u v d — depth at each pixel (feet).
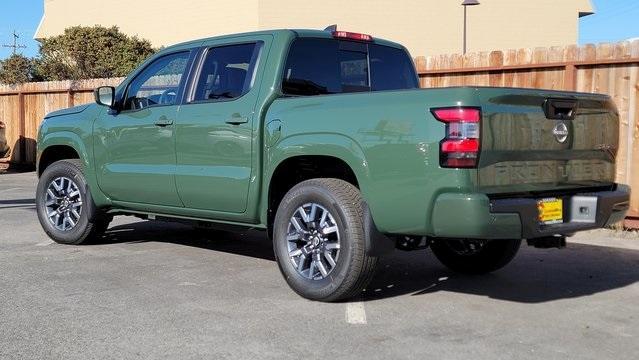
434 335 15.14
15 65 74.18
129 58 78.18
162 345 14.33
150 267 21.40
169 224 29.99
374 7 98.68
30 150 54.03
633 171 27.27
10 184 44.96
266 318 16.17
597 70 27.84
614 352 14.25
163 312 16.60
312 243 17.54
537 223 15.64
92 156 23.41
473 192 14.83
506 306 17.52
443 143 14.92
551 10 109.81
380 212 16.12
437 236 15.46
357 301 17.72
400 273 21.22
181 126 20.40
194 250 24.21
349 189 16.99
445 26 103.86
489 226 14.83
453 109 14.85
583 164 17.33
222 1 94.84
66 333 15.05
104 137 22.95
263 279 19.93
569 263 22.66
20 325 15.56
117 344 14.37
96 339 14.67
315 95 18.94
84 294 18.15
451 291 18.99
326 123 17.04
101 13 108.88
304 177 19.26
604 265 22.36
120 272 20.67
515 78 30.01
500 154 15.26
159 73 22.07
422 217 15.38
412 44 102.06
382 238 16.60
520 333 15.37
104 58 77.41
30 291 18.40
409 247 17.74
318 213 17.44
